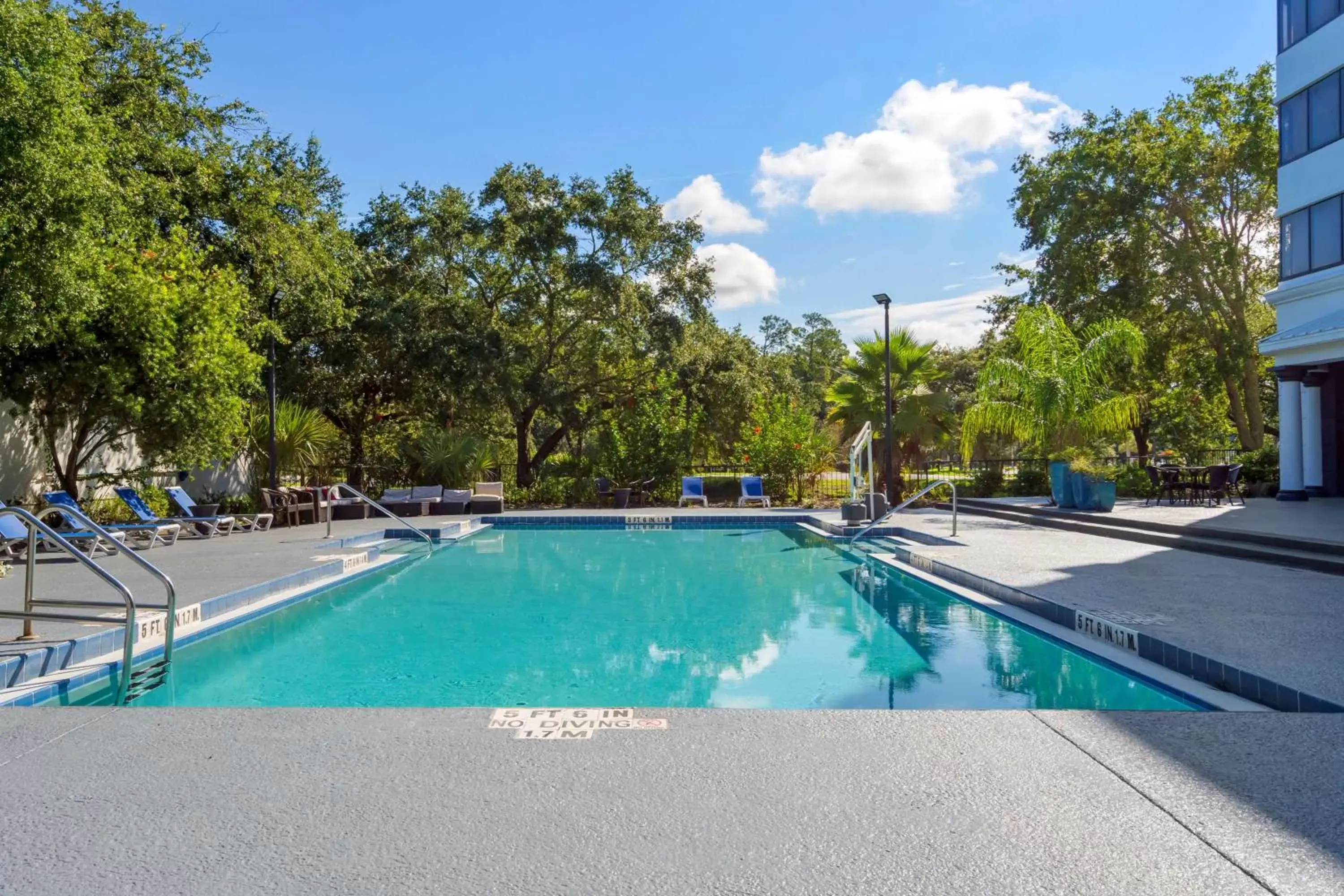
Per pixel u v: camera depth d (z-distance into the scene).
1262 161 20.36
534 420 27.97
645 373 23.33
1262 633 5.25
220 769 3.07
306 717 3.71
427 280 22.11
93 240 9.96
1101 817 2.60
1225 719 3.57
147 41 14.95
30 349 10.93
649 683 5.41
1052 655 5.93
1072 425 16.55
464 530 14.87
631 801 2.76
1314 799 2.72
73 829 2.57
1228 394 23.28
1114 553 9.62
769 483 20.47
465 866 2.32
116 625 5.55
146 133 14.34
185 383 12.02
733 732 3.47
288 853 2.40
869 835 2.50
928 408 19.83
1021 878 2.22
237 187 15.97
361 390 22.70
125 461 15.50
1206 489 14.48
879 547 12.03
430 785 2.92
